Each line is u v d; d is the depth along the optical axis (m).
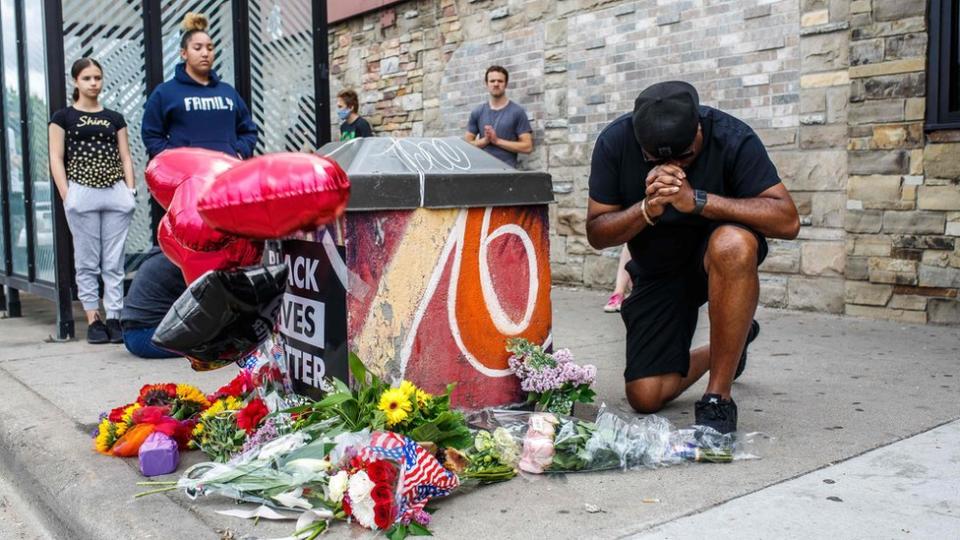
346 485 2.23
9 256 6.26
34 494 2.89
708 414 2.88
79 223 5.12
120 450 2.87
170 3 5.90
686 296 3.22
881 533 2.15
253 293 2.60
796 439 2.91
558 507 2.36
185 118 5.11
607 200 3.11
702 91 6.04
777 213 2.86
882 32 5.04
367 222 2.75
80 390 3.90
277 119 6.37
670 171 2.79
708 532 2.17
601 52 6.73
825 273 5.46
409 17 8.61
